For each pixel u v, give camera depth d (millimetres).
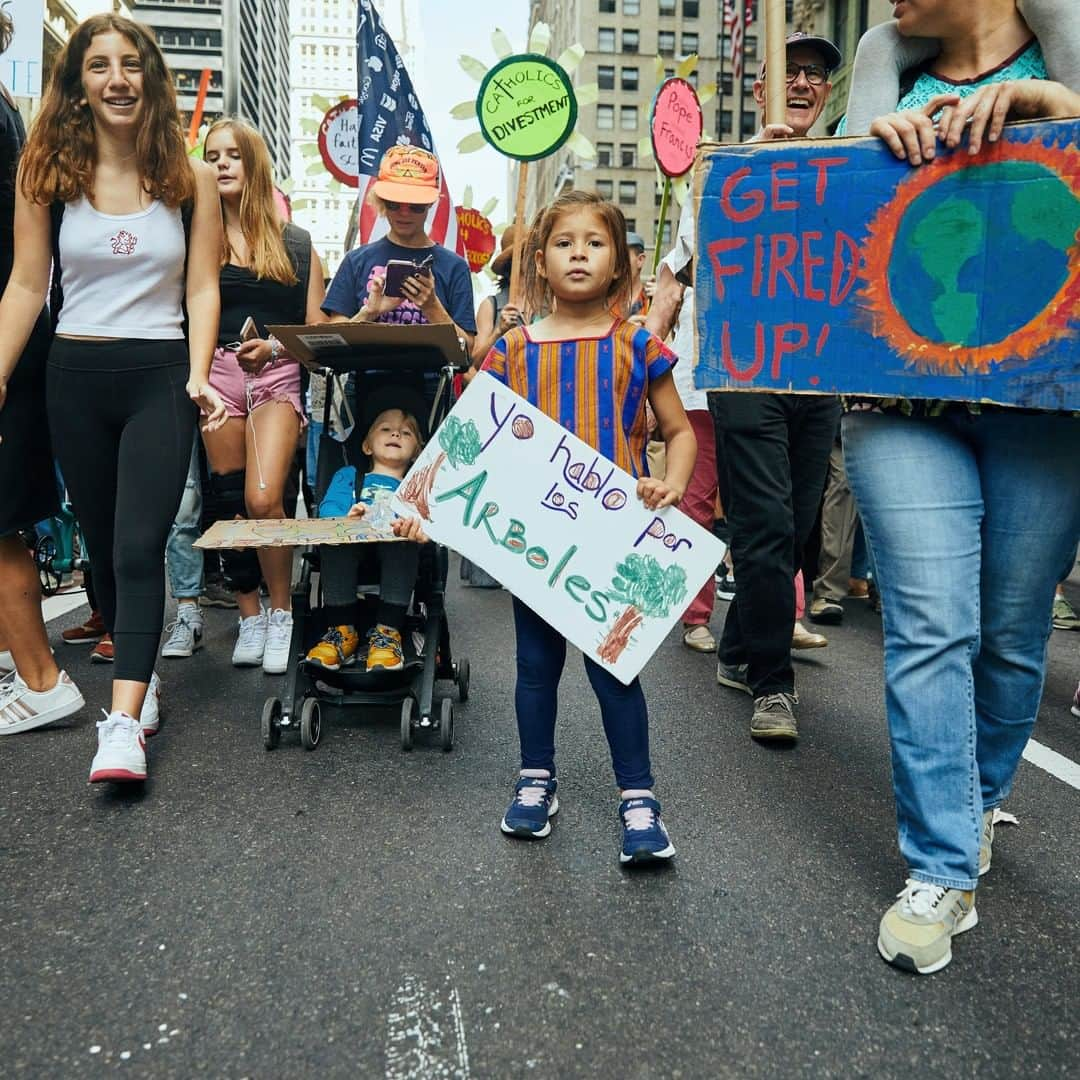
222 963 1937
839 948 2023
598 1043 1704
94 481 3166
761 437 3385
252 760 3094
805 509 3670
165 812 2670
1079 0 2010
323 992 1844
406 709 3189
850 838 2566
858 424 2178
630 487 2496
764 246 2137
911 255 2041
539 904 2186
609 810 2729
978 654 2211
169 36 97000
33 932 2051
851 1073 1637
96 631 4805
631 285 2635
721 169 2152
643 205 63375
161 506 3000
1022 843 2557
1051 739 3422
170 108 3039
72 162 2992
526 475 2549
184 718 3533
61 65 2980
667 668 4387
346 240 8594
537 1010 1796
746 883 2305
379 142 6605
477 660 4398
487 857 2418
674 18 62531
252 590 4336
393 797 2797
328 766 3045
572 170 62594
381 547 3406
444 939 2033
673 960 1968
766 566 3328
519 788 2590
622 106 62812
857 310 2088
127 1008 1792
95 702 3730
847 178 2078
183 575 4578
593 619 2488
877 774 3059
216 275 3229
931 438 2100
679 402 2570
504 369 2611
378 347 3508
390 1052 1680
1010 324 1981
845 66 22594
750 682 3445
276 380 4102
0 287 3293
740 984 1888
